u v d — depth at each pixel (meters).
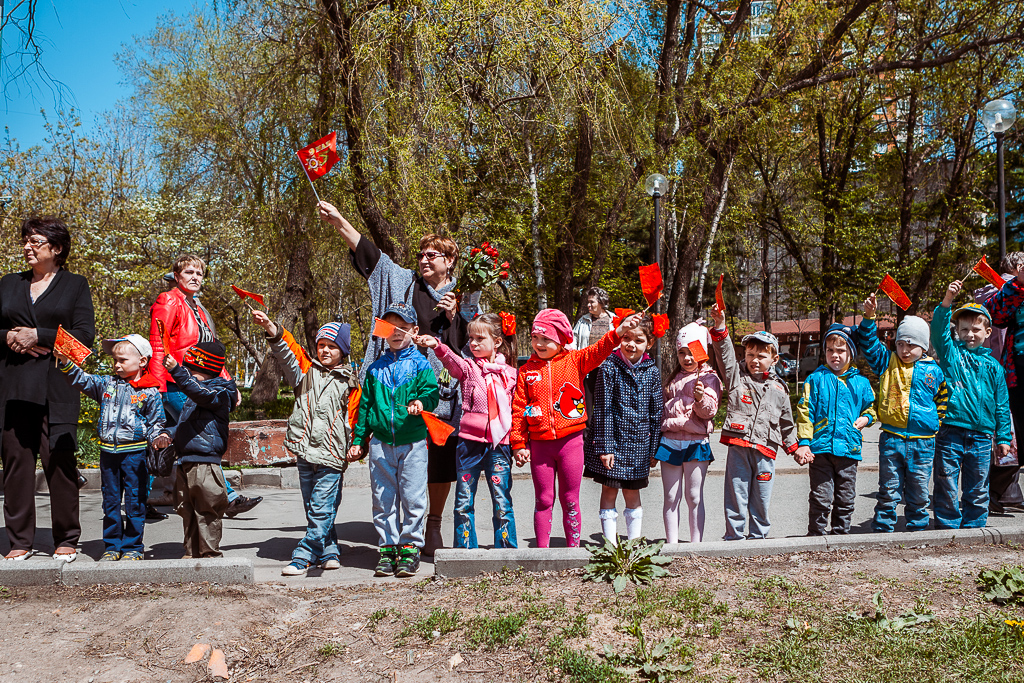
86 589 4.02
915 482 5.28
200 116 18.06
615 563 4.03
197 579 4.11
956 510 5.38
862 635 3.29
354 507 6.89
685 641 3.27
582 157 12.44
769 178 20.30
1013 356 5.98
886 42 15.77
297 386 4.75
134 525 5.02
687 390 4.96
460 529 4.59
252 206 17.34
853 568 4.21
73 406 4.81
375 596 3.98
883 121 21.11
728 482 4.96
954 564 4.29
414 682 3.00
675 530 4.95
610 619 3.48
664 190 11.67
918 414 5.23
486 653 3.19
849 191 20.80
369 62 10.18
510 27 9.84
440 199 10.48
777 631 3.36
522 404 4.64
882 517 5.28
